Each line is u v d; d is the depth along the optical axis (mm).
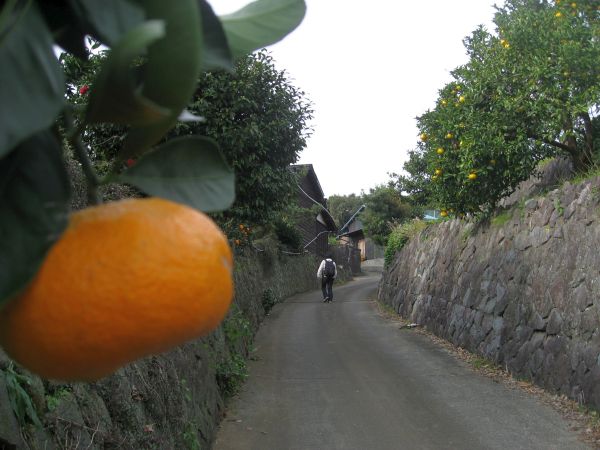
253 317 10484
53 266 471
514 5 8609
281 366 7676
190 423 4086
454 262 9984
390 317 12844
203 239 511
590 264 5672
